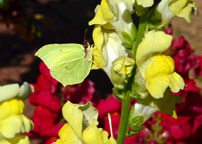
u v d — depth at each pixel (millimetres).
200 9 1472
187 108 551
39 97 555
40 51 474
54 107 555
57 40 1366
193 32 1366
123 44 404
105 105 544
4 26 1418
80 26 1441
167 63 382
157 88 375
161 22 398
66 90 562
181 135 540
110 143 386
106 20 404
